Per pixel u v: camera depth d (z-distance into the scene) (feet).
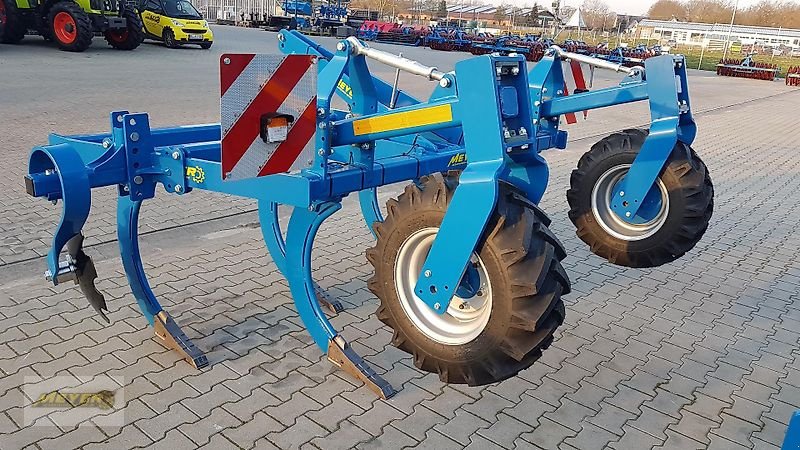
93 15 56.44
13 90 36.47
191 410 10.47
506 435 10.35
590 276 17.07
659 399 11.64
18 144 25.31
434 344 8.24
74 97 35.83
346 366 11.64
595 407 11.27
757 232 21.67
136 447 9.52
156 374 11.39
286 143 8.27
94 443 9.55
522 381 11.93
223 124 7.59
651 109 13.57
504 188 7.68
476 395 11.39
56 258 9.81
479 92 7.55
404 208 8.29
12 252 15.88
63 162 9.25
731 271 18.04
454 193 7.59
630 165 14.33
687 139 14.17
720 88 76.28
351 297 14.87
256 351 12.34
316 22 109.09
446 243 7.59
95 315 13.20
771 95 71.67
